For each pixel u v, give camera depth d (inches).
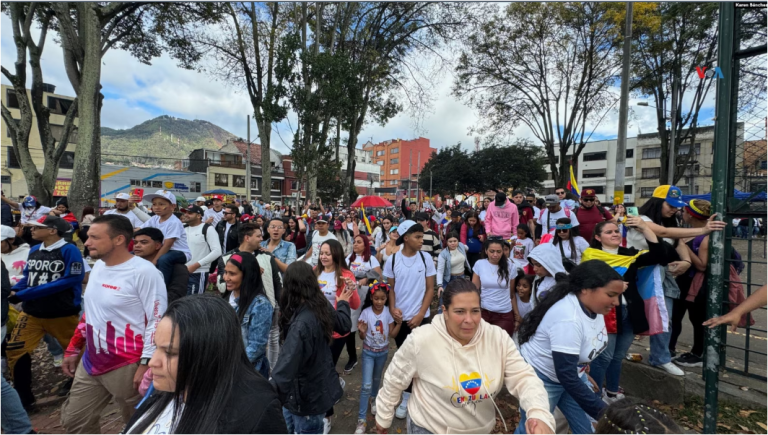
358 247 206.4
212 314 51.1
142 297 102.7
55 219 145.7
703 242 158.2
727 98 108.5
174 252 152.5
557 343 89.5
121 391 102.7
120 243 102.7
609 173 2021.4
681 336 207.9
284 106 515.5
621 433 52.9
